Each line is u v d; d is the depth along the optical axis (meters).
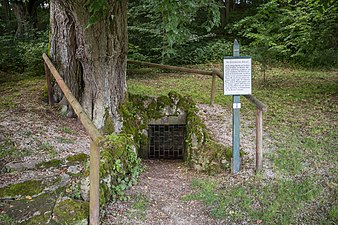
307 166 4.20
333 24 7.55
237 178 4.09
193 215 3.38
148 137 5.70
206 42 13.27
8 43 9.89
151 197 3.76
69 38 5.20
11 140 4.29
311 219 3.19
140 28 10.06
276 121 5.80
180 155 5.83
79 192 3.25
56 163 3.81
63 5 4.49
